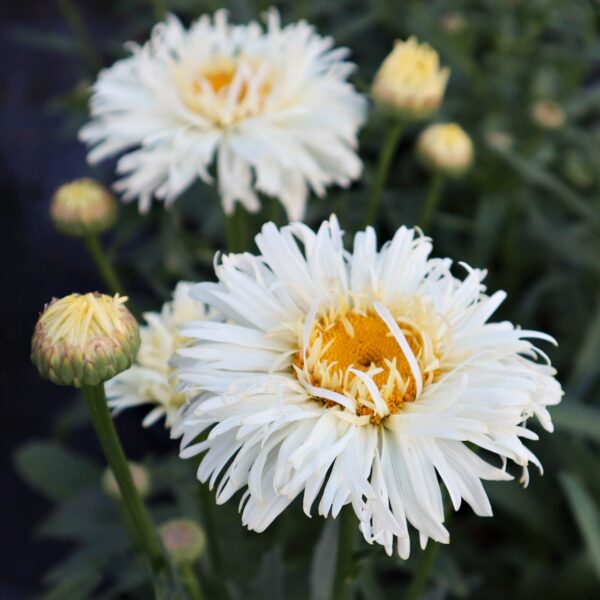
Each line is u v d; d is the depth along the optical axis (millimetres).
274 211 711
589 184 832
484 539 760
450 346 475
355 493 448
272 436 462
